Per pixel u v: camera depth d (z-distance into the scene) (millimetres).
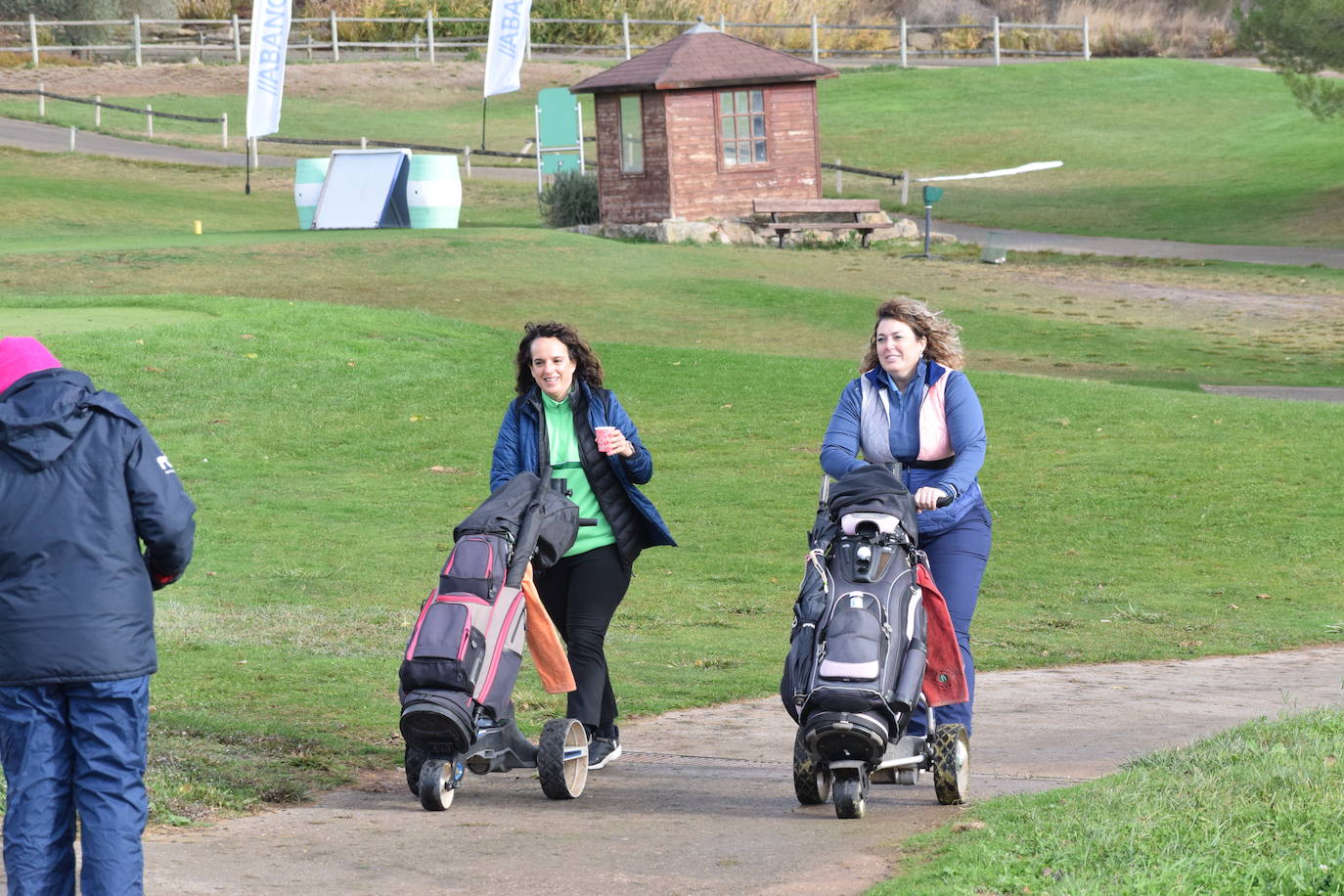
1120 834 12266
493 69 120625
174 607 28906
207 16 181750
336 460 46062
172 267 75062
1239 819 12484
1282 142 131875
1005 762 18656
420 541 37312
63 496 11070
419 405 51938
